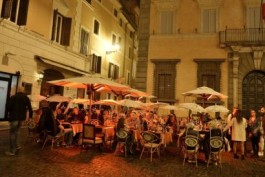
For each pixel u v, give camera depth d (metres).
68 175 6.32
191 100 19.08
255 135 10.31
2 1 13.50
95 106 19.41
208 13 19.78
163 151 10.38
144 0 21.27
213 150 8.22
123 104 11.95
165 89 19.89
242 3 19.19
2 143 9.57
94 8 24.31
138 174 6.79
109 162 7.98
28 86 15.36
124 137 9.09
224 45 18.89
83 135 9.39
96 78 9.94
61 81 10.11
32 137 11.25
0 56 13.46
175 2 20.45
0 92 13.81
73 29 20.50
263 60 18.36
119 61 31.27
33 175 6.16
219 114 18.02
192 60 19.56
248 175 7.26
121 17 31.97
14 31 14.30
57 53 18.34
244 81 19.00
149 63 20.36
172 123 13.87
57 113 11.73
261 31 18.47
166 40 20.30
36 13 16.19
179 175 6.95
